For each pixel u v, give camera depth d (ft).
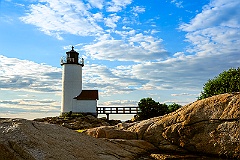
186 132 45.55
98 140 41.01
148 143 48.70
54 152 29.76
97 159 32.96
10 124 33.53
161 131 49.11
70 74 184.96
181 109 49.16
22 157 27.63
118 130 51.78
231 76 73.67
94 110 176.24
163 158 41.16
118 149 40.70
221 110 43.06
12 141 28.96
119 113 170.81
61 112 184.14
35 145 29.43
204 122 44.11
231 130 40.78
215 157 41.81
